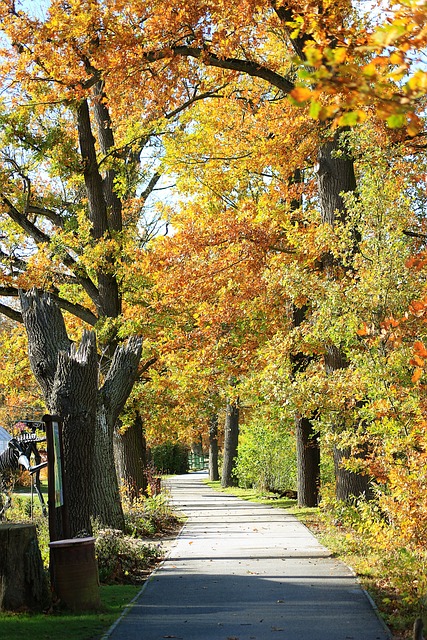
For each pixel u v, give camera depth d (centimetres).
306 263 1798
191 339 2348
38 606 972
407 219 1514
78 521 1303
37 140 2122
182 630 877
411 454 1198
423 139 1819
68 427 1295
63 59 1866
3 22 1934
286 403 1617
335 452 1923
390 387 1266
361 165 1672
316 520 2297
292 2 1575
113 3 1738
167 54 1733
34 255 2242
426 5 471
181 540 1870
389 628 884
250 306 2283
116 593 1155
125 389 1797
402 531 1158
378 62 484
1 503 1831
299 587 1170
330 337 1560
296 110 2041
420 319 1308
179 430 3056
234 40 1734
